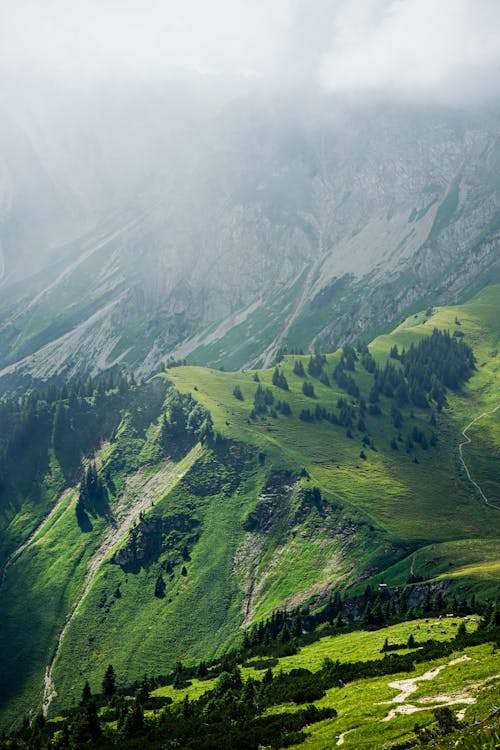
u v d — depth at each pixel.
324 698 78.38
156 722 96.12
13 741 110.94
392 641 120.12
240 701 89.75
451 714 52.44
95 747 90.69
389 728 55.16
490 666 68.81
